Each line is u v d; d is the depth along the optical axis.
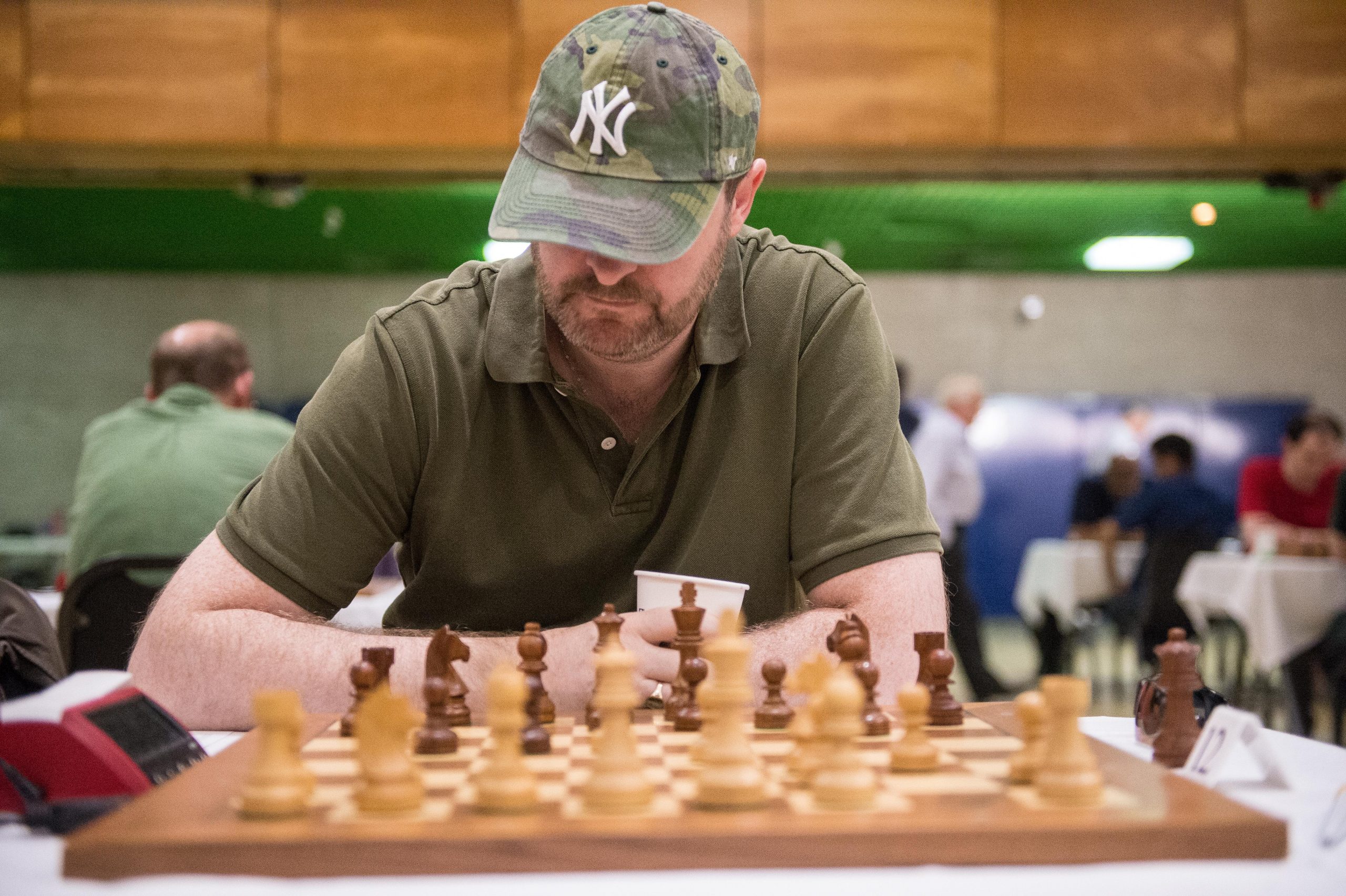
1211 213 6.84
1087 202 6.70
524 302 1.50
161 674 1.31
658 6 1.36
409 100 4.79
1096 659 7.15
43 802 0.90
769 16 4.82
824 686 0.89
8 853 0.82
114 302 9.80
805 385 1.52
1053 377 10.39
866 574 1.41
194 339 3.15
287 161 4.87
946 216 7.13
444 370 1.48
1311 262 9.52
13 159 4.83
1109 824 0.76
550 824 0.77
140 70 4.76
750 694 0.86
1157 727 1.18
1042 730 0.90
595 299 1.29
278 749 0.81
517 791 0.80
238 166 4.88
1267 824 0.76
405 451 1.46
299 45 4.79
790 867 0.74
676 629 1.29
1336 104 4.84
